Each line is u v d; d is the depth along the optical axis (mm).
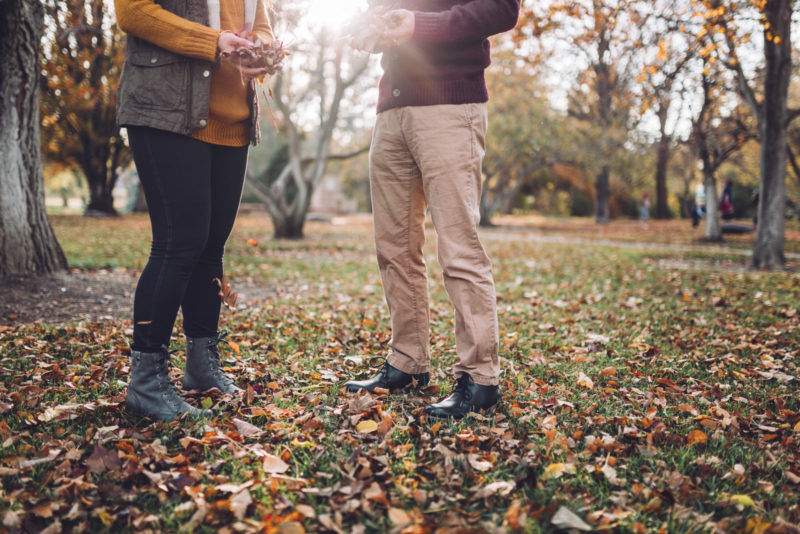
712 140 16000
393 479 1607
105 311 4352
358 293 5738
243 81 2129
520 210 45719
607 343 3592
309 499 1509
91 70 16719
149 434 1881
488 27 1995
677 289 6273
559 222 31906
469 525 1412
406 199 2316
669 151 26188
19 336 3336
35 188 5402
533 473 1642
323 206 37094
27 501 1458
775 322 4336
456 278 2125
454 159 2084
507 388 2531
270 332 3723
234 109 2096
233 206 2252
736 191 32000
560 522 1408
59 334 3465
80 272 6094
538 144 21828
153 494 1535
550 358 3213
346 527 1408
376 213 2373
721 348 3475
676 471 1710
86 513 1428
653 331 3988
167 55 1909
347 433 1939
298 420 2043
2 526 1350
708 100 13328
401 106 2133
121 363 2729
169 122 1899
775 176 9266
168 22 1848
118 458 1671
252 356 3031
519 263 9398
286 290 6039
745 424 2154
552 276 7605
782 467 1783
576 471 1714
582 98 23328
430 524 1393
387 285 2428
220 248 2297
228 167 2193
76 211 29609
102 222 17703
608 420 2117
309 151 27062
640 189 39906
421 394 2428
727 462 1826
